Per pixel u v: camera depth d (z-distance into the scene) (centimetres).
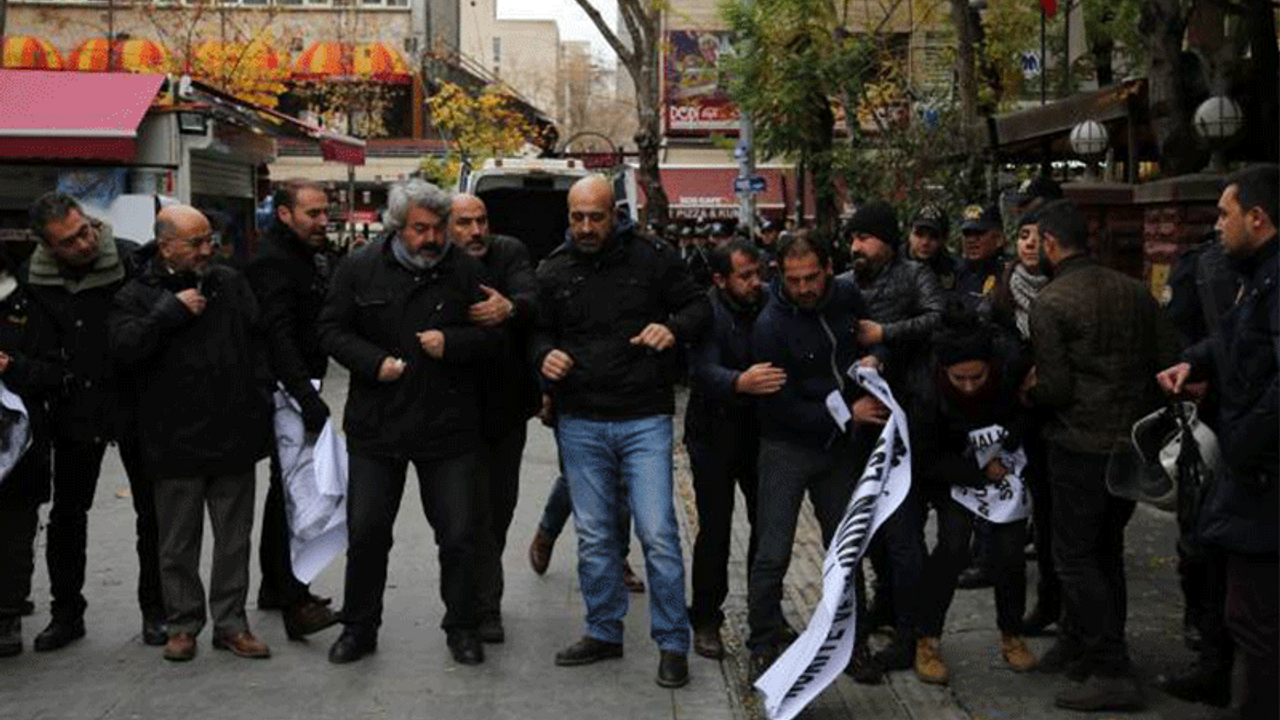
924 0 2250
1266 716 455
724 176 3662
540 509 1002
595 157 2972
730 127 3738
